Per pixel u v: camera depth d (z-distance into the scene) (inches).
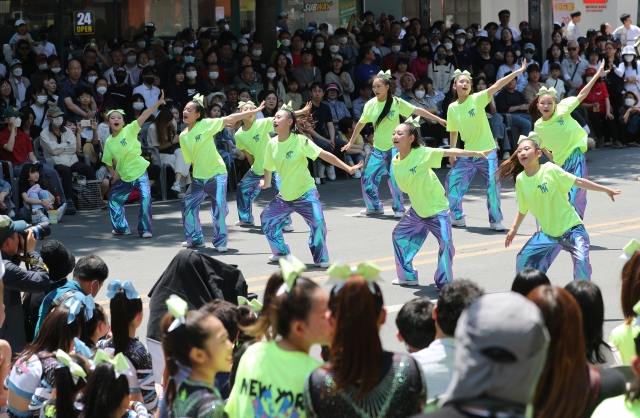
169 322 133.9
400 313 162.1
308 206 356.5
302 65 656.4
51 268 220.8
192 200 398.0
